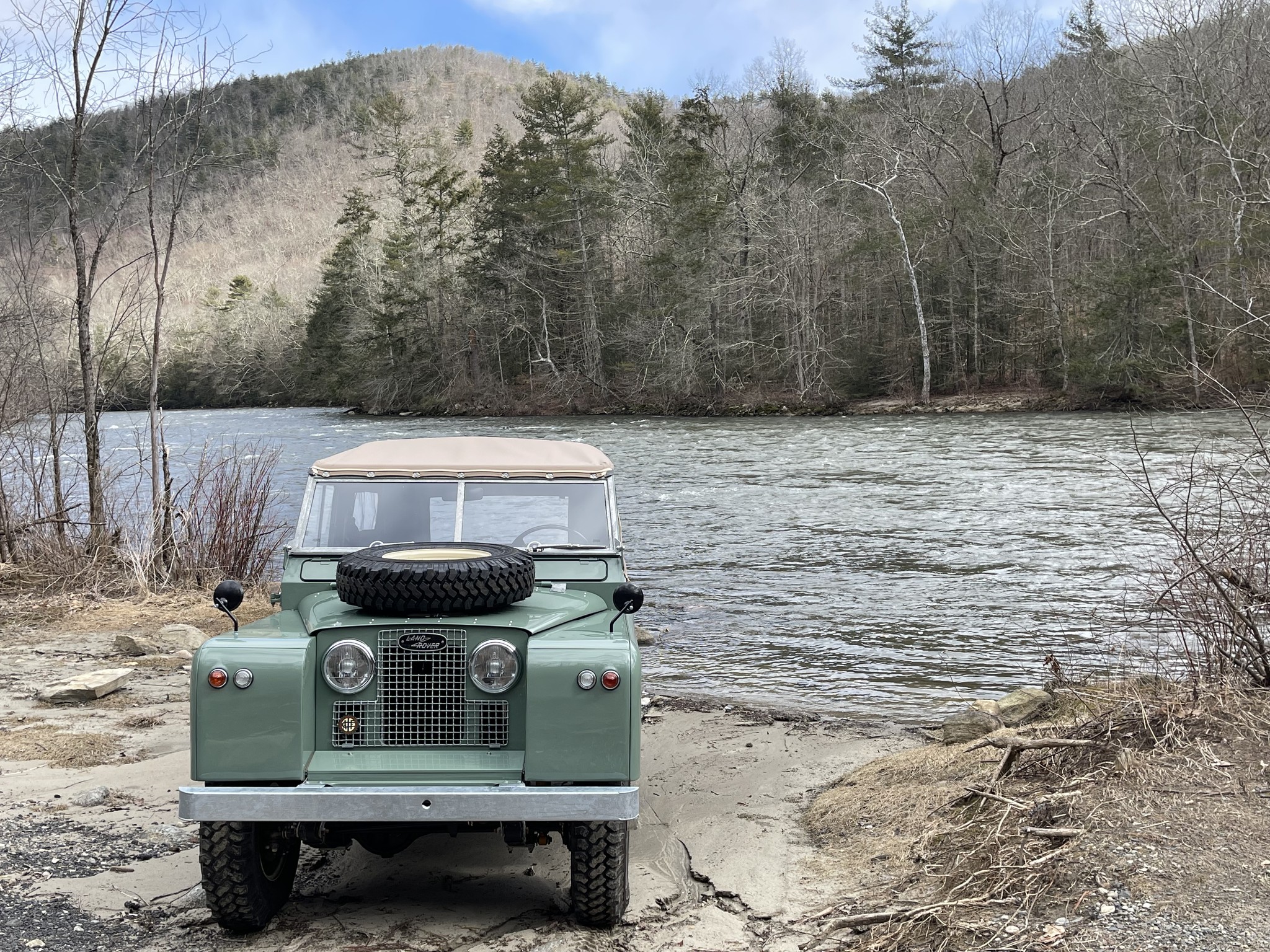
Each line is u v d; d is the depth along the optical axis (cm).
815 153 7462
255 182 19750
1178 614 643
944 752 658
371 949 438
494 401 7469
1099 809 471
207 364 10294
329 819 410
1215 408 4006
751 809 634
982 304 6047
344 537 552
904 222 6181
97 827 577
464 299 8181
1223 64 5109
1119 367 4766
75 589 1372
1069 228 5719
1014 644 1105
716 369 6266
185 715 836
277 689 425
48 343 1527
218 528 1456
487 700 444
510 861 553
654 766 734
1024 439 3650
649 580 1537
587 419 6350
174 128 1451
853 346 6281
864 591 1412
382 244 8981
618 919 462
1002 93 6925
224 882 430
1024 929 398
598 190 7588
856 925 441
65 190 1409
